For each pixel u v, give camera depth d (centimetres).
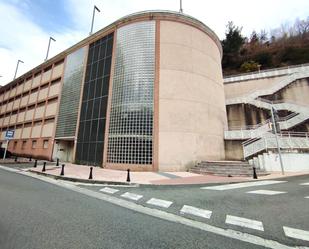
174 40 1877
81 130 2088
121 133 1694
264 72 2772
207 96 1917
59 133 2377
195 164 1642
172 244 371
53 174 1249
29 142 2900
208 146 1791
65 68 2653
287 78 2478
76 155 2052
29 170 1445
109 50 2089
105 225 458
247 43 4862
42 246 345
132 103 1734
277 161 1462
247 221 497
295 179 1146
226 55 4341
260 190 855
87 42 2442
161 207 622
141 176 1280
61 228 429
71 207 596
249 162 1548
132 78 1803
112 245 358
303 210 576
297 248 369
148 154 1596
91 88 2139
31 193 762
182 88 1772
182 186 987
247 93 2708
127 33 1969
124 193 827
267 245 378
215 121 1938
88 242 367
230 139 1988
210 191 856
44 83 2992
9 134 2116
